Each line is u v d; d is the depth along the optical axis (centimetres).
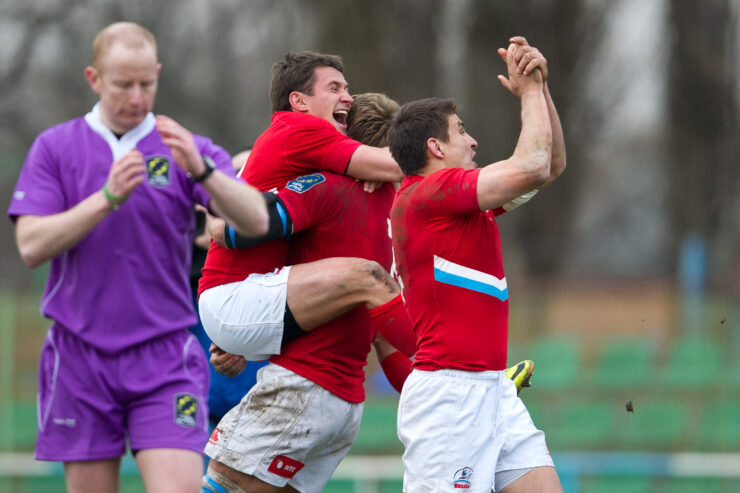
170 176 1445
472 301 1502
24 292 5350
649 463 3528
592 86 10512
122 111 1394
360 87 8688
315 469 1773
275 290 1661
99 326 1422
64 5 10406
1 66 10119
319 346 1692
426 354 1525
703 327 6244
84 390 1425
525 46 1471
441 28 9356
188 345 1478
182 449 1420
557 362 5450
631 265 8856
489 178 1444
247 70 11419
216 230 1650
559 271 8562
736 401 5109
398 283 1750
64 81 10400
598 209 14450
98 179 1430
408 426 1535
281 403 1695
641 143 13775
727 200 9394
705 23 9450
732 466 3488
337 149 1659
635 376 5334
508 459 1566
